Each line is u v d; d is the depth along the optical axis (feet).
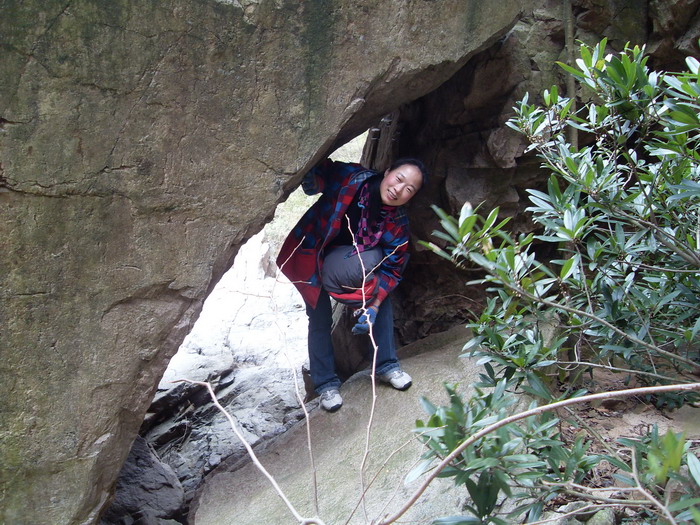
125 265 7.33
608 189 7.48
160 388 15.42
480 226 11.12
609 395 4.74
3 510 7.14
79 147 6.85
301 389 15.80
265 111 7.69
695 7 9.68
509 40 10.03
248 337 19.01
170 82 7.12
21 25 6.36
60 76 6.61
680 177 7.08
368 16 7.98
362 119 9.55
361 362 13.26
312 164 8.49
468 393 9.39
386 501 7.84
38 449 7.20
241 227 7.89
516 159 10.70
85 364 7.31
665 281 7.97
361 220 9.39
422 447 8.50
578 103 10.18
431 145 11.73
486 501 5.57
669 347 9.05
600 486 7.18
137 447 11.85
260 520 8.45
